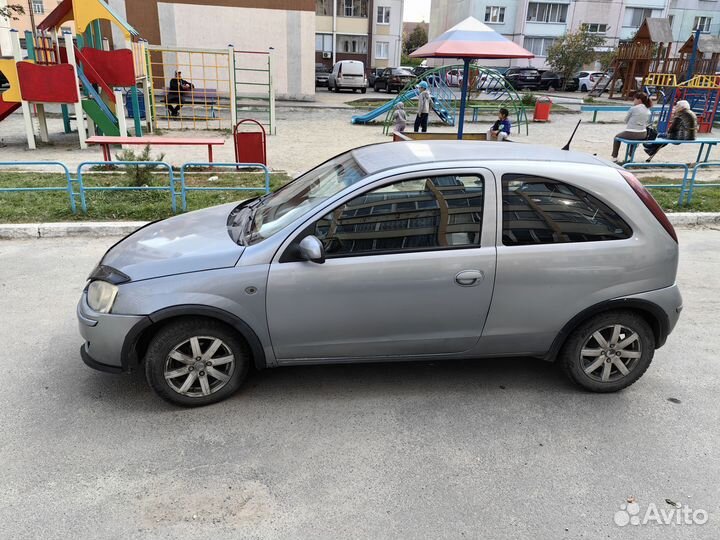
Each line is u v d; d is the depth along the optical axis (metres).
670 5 47.75
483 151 3.80
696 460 3.18
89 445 3.16
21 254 6.34
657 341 3.79
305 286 3.34
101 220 7.37
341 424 3.42
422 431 3.38
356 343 3.53
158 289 3.27
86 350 3.57
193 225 3.98
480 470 3.05
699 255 6.99
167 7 24.88
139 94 18.88
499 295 3.49
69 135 15.61
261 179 10.09
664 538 2.61
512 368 4.17
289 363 3.58
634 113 12.18
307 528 2.62
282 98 27.55
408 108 24.92
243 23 25.83
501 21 45.75
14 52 12.43
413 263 3.38
